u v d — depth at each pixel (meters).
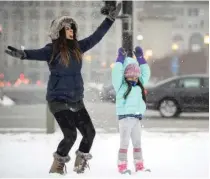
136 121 15.54
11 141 24.30
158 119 43.66
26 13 92.12
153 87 45.72
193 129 34.06
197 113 50.06
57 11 99.38
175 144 22.78
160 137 25.75
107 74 54.44
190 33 162.75
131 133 15.71
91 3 41.09
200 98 44.94
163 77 131.62
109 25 16.33
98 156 19.31
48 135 27.39
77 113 15.32
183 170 16.06
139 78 16.25
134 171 16.02
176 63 133.25
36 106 58.28
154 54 131.62
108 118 41.03
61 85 14.93
